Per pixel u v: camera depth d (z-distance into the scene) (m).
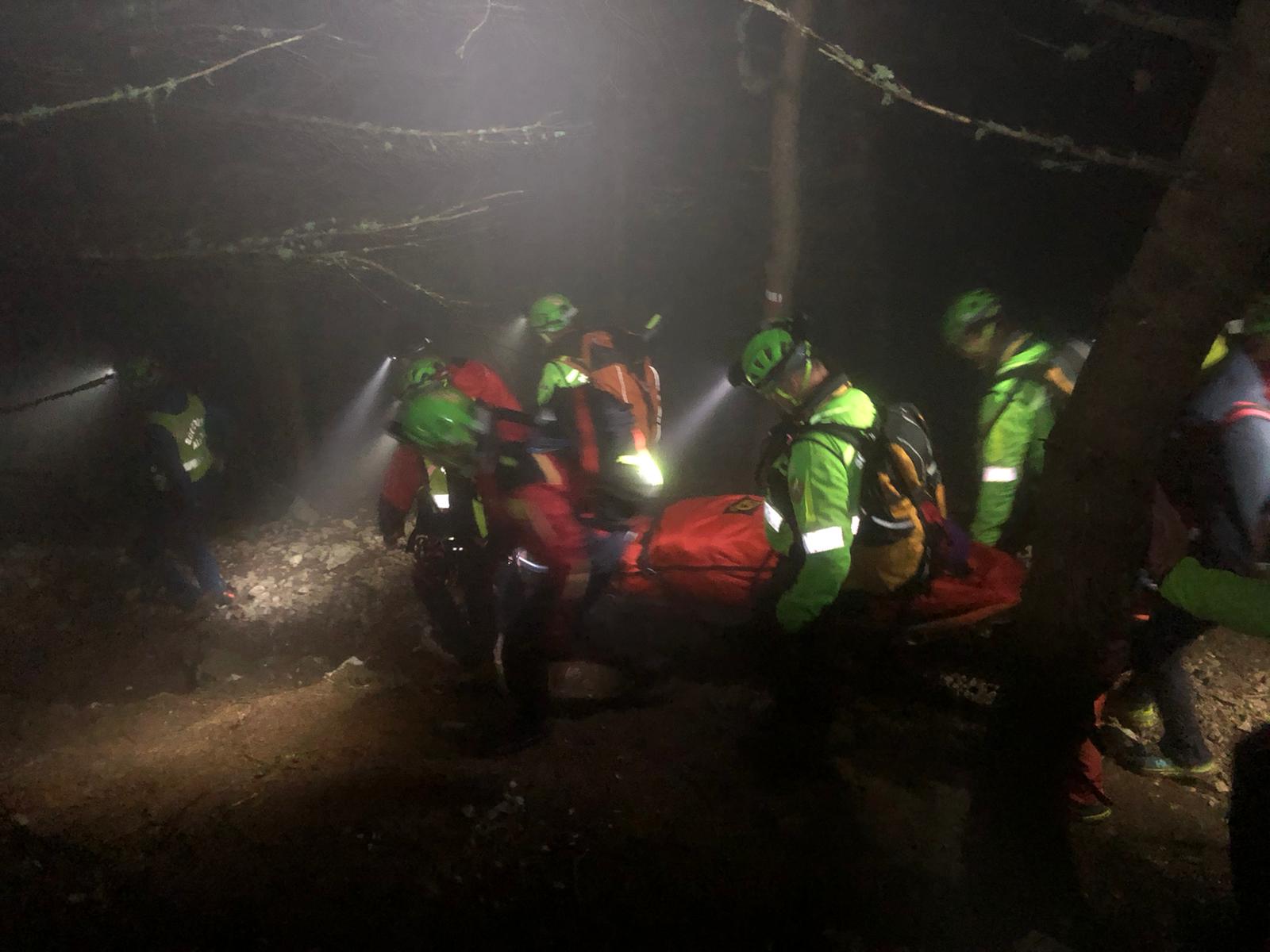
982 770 3.08
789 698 3.88
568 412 4.09
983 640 5.02
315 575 7.61
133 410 8.20
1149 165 2.41
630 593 4.76
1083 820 3.84
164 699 5.44
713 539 4.58
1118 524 2.60
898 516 3.69
